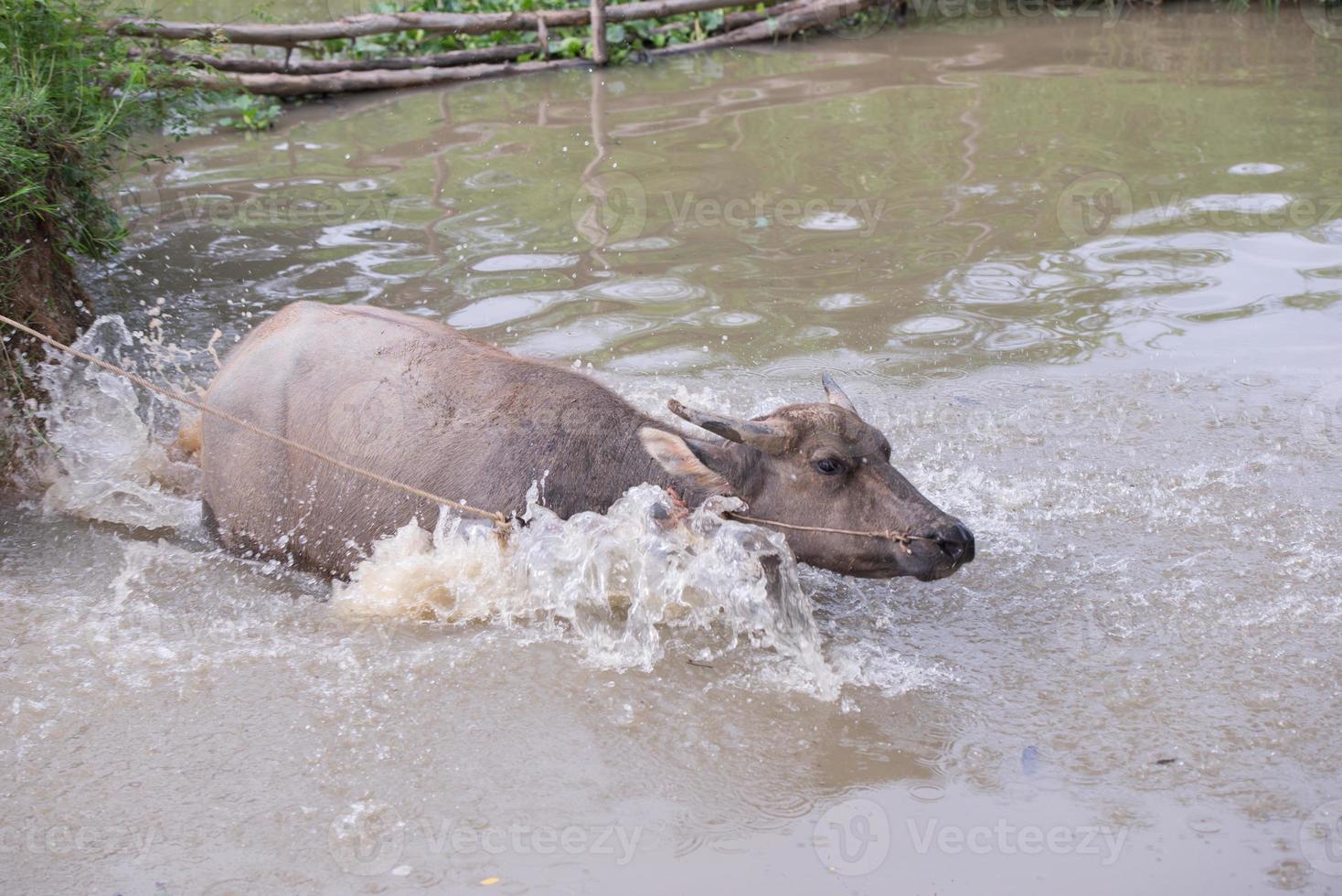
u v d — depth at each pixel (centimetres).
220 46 1439
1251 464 797
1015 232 1148
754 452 643
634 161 1341
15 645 638
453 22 1656
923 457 818
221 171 1339
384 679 611
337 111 1552
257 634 654
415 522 672
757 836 509
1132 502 764
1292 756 545
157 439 832
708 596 652
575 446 665
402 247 1139
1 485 790
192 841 507
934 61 1683
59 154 888
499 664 623
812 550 641
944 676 613
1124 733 564
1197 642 630
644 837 509
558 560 651
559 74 1680
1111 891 474
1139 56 1670
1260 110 1438
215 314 1005
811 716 584
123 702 593
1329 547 708
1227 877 478
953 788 534
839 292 1046
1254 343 952
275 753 558
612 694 600
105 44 1060
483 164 1346
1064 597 676
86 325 931
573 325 988
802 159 1332
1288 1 1923
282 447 714
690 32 1811
